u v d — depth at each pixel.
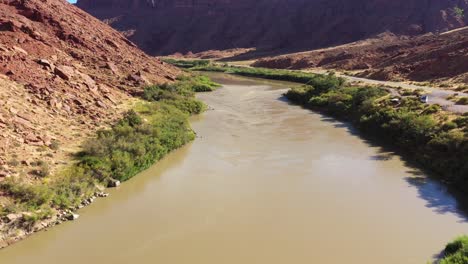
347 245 17.30
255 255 16.61
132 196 21.95
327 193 22.53
